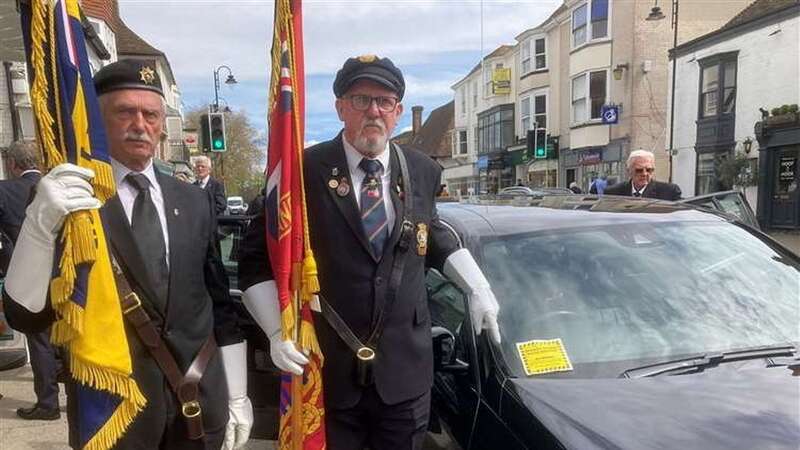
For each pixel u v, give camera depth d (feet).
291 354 5.68
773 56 51.13
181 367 6.02
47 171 5.22
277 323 6.00
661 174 67.97
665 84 68.08
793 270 7.96
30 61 5.22
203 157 24.94
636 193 17.97
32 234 4.93
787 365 6.36
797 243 43.70
